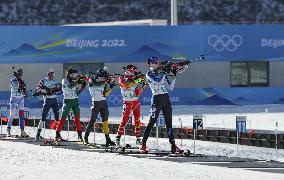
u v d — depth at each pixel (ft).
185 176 124.47
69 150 178.29
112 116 326.85
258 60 389.80
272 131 214.48
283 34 391.65
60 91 213.05
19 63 374.22
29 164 143.54
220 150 193.36
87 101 378.32
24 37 374.22
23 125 225.56
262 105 390.42
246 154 183.83
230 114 334.85
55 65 377.91
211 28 385.29
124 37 380.99
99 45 380.17
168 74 176.24
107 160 153.17
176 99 386.52
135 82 188.34
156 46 382.22
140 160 154.81
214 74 387.96
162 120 191.83
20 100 224.12
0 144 195.52
